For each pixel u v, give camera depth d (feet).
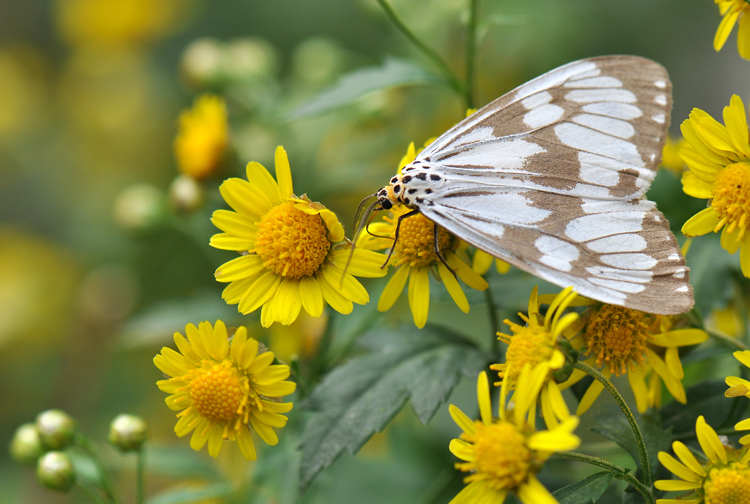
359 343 1.08
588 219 1.03
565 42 1.27
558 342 1.01
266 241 1.05
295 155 1.23
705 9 1.29
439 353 1.07
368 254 1.05
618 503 1.05
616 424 1.04
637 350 1.03
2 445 1.39
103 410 1.41
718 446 1.01
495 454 1.00
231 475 1.17
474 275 1.05
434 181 1.04
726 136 1.03
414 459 1.16
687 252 1.08
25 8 1.97
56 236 1.68
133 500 1.28
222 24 1.63
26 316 1.52
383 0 1.10
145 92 1.72
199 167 1.21
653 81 1.03
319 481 1.13
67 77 1.82
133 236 1.26
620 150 1.04
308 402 1.06
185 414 1.04
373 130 1.25
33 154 1.73
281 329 1.15
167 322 1.20
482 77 1.29
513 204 1.04
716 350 1.06
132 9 1.76
